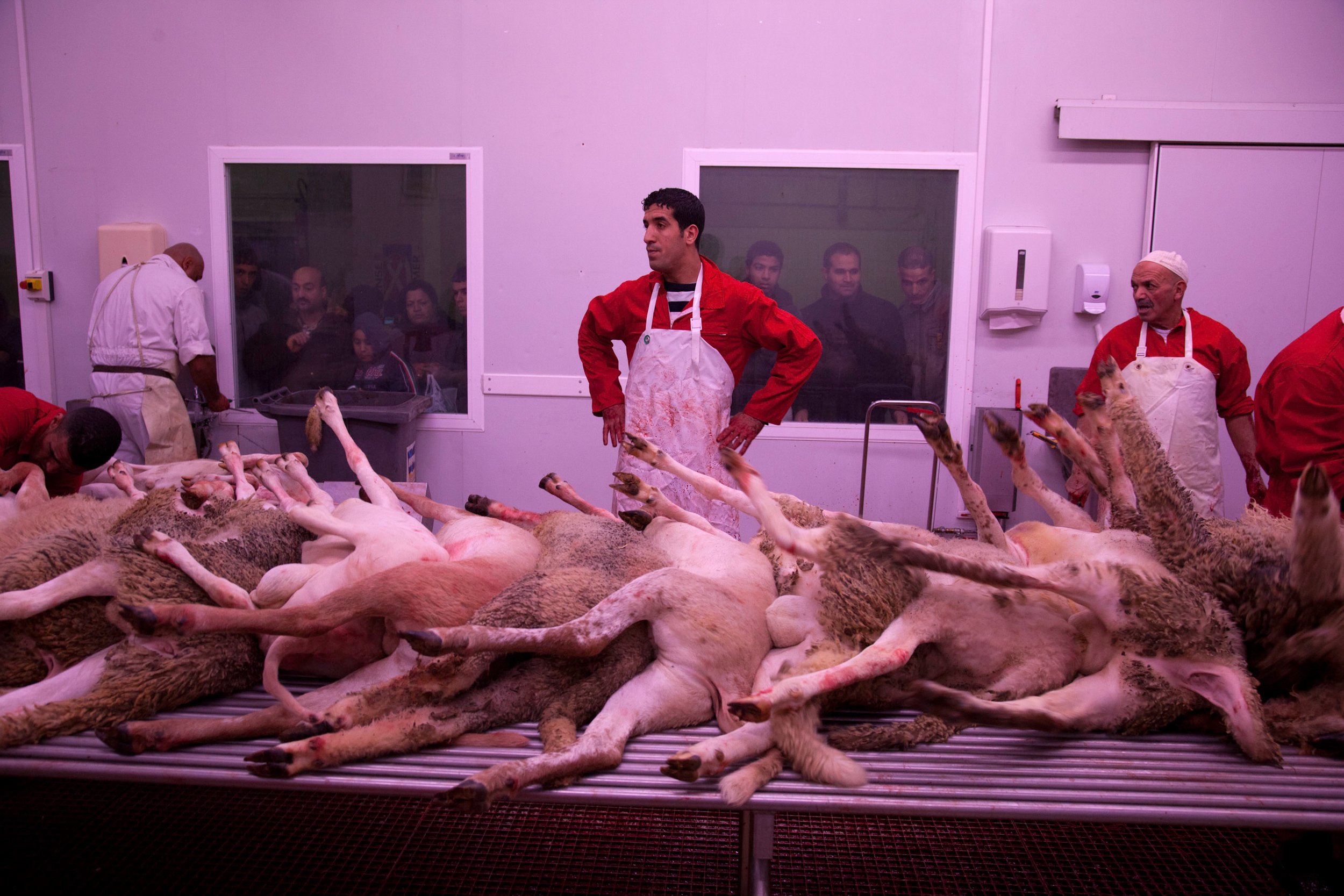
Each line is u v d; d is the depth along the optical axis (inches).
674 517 92.2
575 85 176.6
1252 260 174.6
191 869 80.3
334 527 80.2
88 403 170.4
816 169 176.7
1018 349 179.9
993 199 176.4
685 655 69.6
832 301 181.0
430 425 185.9
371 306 185.3
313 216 183.2
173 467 117.8
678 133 177.0
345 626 72.3
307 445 167.9
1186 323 135.0
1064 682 71.4
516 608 68.3
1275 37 169.2
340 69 178.1
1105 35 171.2
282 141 180.5
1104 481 86.2
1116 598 67.0
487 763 61.1
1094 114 169.2
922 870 81.7
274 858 81.7
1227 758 64.9
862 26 173.2
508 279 181.9
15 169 182.7
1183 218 174.2
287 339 186.9
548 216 179.9
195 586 71.9
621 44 175.2
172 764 59.4
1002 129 174.6
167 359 170.6
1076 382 174.4
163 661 66.8
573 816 88.5
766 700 60.7
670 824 87.7
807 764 60.9
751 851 60.5
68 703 63.1
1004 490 176.4
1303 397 109.1
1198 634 65.6
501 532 85.7
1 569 70.1
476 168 178.7
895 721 69.9
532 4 174.6
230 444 101.1
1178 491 71.5
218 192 181.8
